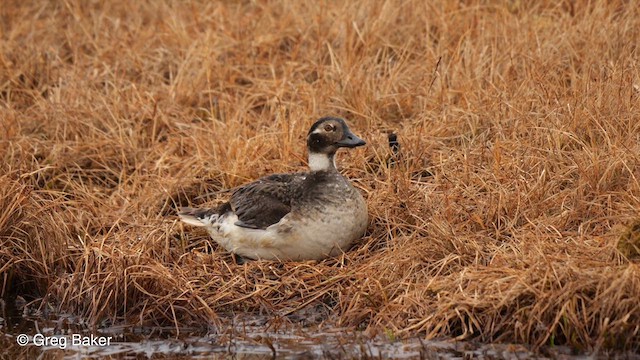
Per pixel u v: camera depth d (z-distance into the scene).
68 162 15.38
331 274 12.48
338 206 12.41
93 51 18.03
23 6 19.70
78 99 16.34
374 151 14.35
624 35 15.47
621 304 10.65
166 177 14.77
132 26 18.38
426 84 15.56
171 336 12.13
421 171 14.06
